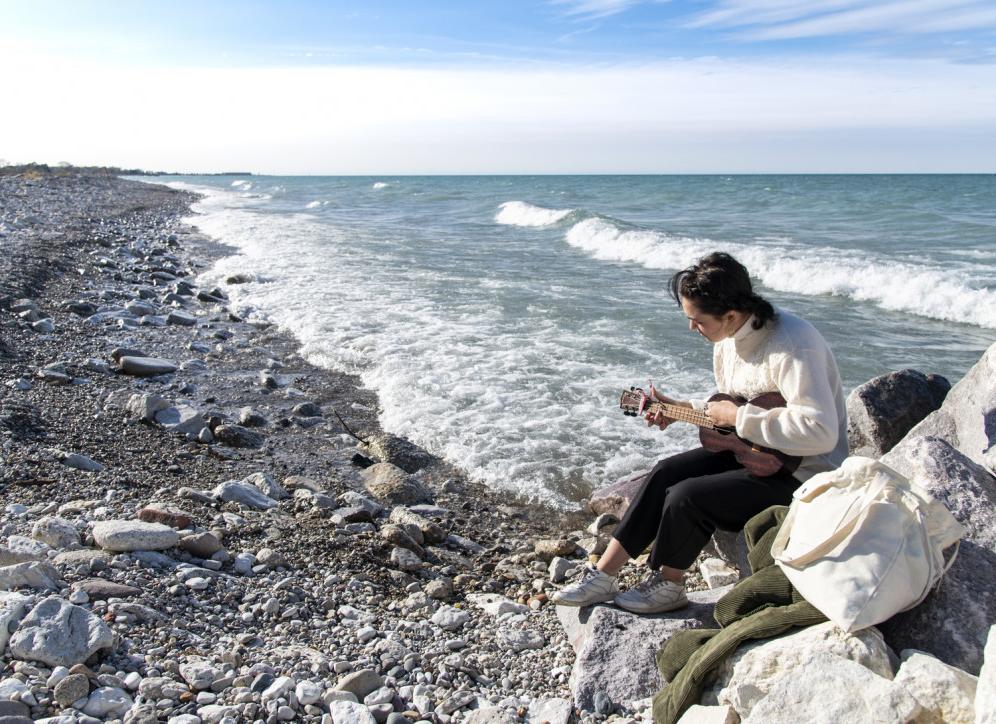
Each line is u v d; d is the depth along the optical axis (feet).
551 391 27.40
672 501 11.69
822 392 10.98
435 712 10.72
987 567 10.32
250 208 138.10
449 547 17.58
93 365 27.37
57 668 9.68
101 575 12.52
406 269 56.08
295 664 11.21
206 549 14.34
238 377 28.84
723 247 61.67
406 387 27.68
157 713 9.42
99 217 85.40
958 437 14.33
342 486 20.11
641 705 10.82
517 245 73.87
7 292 35.42
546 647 12.96
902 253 65.21
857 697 8.24
